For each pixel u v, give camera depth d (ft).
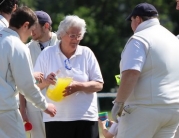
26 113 61.87
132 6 269.03
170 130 51.98
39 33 61.62
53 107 53.16
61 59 57.16
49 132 56.95
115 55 258.37
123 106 51.03
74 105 56.29
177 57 51.70
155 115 50.47
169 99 50.67
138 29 51.96
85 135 56.65
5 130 50.49
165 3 268.62
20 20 51.16
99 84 57.00
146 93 50.57
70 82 55.57
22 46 50.21
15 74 49.93
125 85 49.88
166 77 50.88
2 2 52.06
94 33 254.06
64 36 56.29
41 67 57.52
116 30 266.77
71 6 265.75
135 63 49.83
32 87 50.42
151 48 50.52
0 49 49.96
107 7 270.46
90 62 57.47
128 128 50.96
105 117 57.72
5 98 49.96
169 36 52.06
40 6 263.90
